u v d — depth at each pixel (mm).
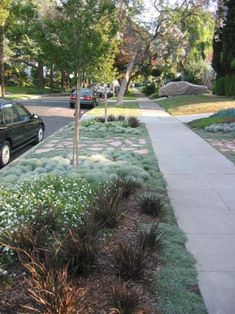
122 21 24344
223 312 3844
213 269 4664
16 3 38094
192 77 49625
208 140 14062
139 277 4223
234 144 13133
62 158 10148
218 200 7203
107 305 3783
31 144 14070
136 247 4816
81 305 3629
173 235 5488
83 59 8664
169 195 7504
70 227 5129
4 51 47406
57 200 5953
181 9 27984
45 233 4965
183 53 32719
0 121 11047
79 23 8375
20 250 4316
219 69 32281
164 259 4773
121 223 5758
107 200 5910
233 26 25891
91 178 7645
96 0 8367
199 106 25203
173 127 17984
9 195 6188
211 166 9984
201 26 29672
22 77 65562
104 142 13656
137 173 8211
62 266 4195
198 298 4035
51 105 33625
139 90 89500
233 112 19219
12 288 4098
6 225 5148
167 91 43406
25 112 13227
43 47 8781
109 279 4246
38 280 3762
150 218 6039
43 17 8586
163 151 12062
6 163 11039
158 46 29484
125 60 32875
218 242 5398
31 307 3568
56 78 68750
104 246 5004
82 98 30641
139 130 16406
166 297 4020
